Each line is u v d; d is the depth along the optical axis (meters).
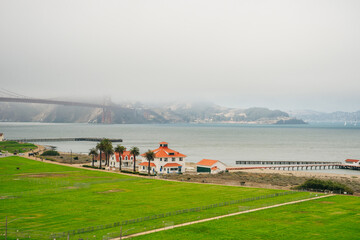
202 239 74.25
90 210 96.94
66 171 174.88
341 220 89.06
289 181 160.12
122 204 104.81
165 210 97.81
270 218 90.50
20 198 111.06
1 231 77.06
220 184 144.00
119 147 189.50
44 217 89.19
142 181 148.62
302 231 80.44
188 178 159.88
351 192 126.44
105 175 164.50
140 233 77.44
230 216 92.00
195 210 98.25
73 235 75.19
